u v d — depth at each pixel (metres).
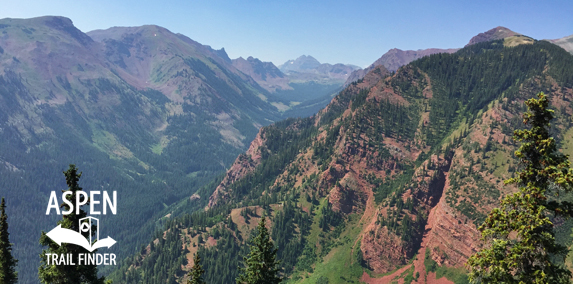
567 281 26.11
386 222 173.50
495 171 161.62
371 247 173.38
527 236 26.09
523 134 28.30
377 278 165.50
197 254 52.94
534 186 27.06
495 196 150.38
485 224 29.94
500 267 26.94
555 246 26.28
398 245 166.50
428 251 159.75
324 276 174.12
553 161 26.69
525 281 26.31
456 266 146.75
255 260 52.53
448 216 157.38
